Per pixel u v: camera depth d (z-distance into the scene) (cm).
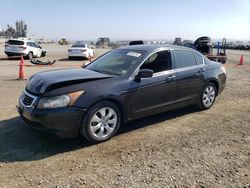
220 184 386
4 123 601
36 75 553
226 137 552
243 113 714
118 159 453
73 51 2492
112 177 399
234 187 379
